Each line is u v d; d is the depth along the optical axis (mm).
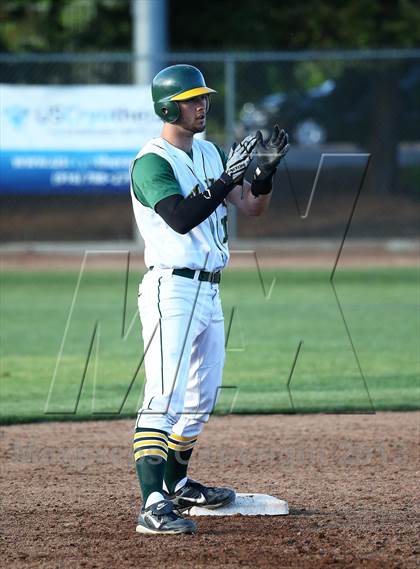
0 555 13609
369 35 63781
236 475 18047
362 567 13023
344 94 74875
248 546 13922
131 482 17656
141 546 13953
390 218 60312
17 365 27531
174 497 15586
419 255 49781
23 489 17172
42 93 46156
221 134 64062
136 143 46844
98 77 64312
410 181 66875
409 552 13664
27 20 62125
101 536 14453
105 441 20688
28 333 31922
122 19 61312
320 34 64062
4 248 49312
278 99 74375
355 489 17094
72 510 15883
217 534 14516
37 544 14102
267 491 16984
